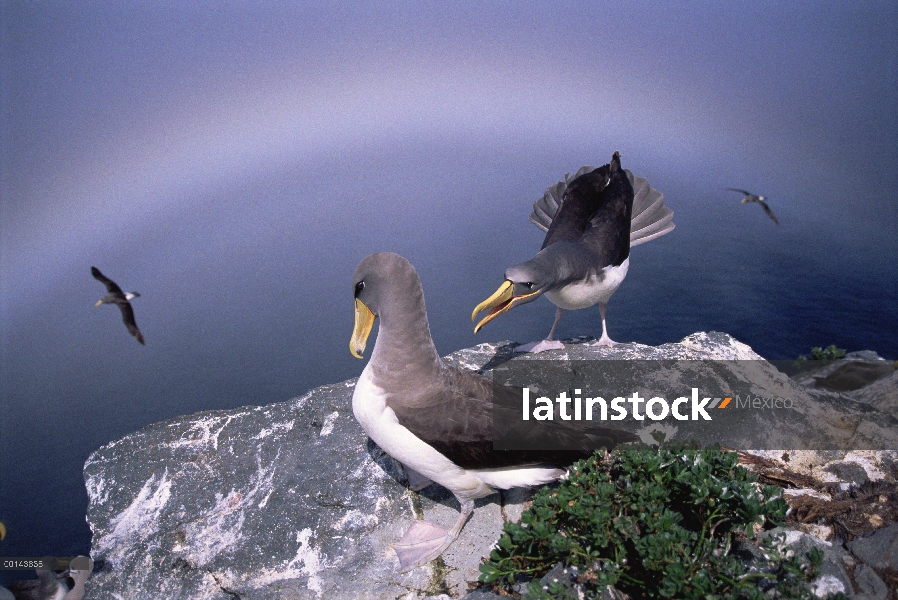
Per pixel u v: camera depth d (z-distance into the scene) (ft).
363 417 6.37
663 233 9.70
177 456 7.50
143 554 6.71
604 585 5.50
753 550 5.85
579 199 9.27
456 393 6.35
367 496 6.88
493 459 6.21
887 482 6.54
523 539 5.84
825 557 5.77
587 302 8.84
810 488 6.62
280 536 6.65
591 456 6.34
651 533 5.66
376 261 6.24
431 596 6.14
